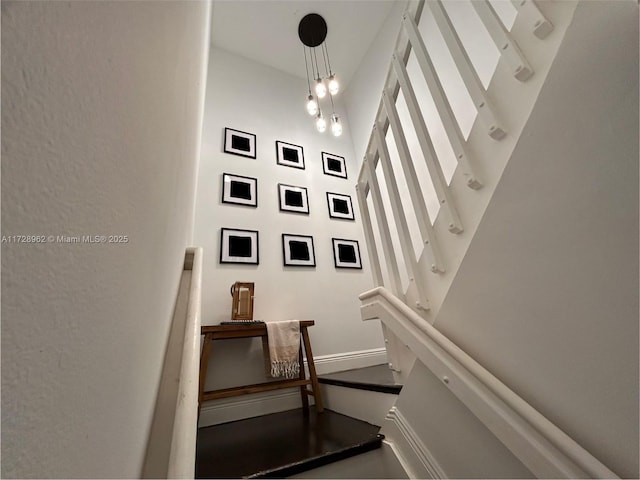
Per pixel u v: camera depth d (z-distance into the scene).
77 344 0.21
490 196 0.83
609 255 0.61
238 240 2.42
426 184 2.37
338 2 3.02
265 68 3.43
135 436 0.37
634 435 0.58
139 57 0.34
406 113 2.66
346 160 3.46
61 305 0.19
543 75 0.70
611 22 0.58
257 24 3.09
